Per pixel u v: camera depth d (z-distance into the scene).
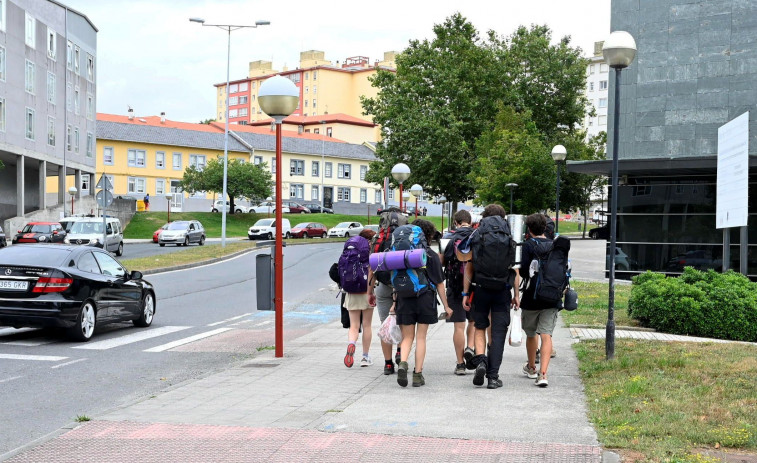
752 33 23.11
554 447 5.82
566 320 13.79
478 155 50.69
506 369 9.37
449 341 11.88
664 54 24.36
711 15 23.66
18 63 50.75
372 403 7.50
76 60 63.47
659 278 13.55
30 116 52.94
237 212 83.75
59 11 59.12
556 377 8.80
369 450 5.86
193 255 36.22
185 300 19.81
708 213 24.31
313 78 149.88
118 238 39.16
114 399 8.31
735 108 23.33
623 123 24.94
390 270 8.33
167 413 7.19
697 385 7.95
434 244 47.97
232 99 170.38
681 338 11.78
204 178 77.94
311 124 124.81
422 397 7.77
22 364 10.42
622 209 25.36
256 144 98.69
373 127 126.31
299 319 16.28
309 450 5.89
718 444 5.82
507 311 8.29
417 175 54.06
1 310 11.88
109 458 5.78
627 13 24.95
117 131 89.00
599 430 6.32
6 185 58.44
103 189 28.28
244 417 6.98
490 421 6.70
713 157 21.69
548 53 64.94
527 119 48.22
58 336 13.12
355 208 108.00
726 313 11.98
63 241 36.50
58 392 8.66
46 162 57.31
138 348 12.02
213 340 12.98
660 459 5.43
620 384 8.02
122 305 13.74
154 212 76.81
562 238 8.26
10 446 6.38
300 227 64.69
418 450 5.83
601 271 30.50
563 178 64.38
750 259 23.31
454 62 55.78
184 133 94.44
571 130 66.25
